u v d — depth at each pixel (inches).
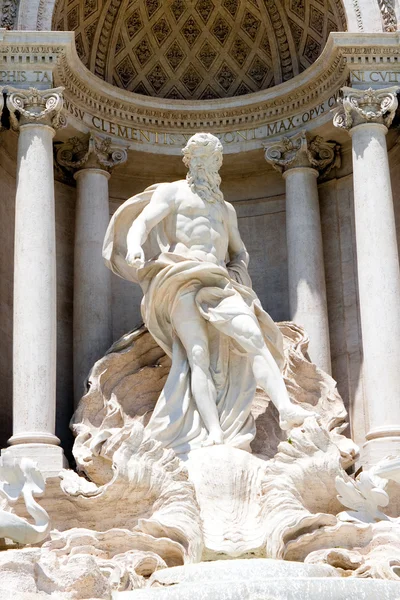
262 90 1230.9
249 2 1256.2
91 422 1056.8
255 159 1250.0
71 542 888.3
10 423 1141.7
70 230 1219.2
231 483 952.9
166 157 1241.4
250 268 1266.0
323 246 1230.9
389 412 1056.8
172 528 902.4
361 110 1120.8
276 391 999.0
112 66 1246.3
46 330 1053.8
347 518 925.2
